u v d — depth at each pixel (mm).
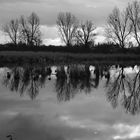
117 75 34594
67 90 22922
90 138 10633
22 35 83688
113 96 20922
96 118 13898
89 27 82188
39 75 30953
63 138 10461
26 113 14320
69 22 83500
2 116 13594
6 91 21547
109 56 52594
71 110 15516
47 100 18297
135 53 61406
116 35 67688
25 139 10141
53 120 13086
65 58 46969
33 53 51688
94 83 27328
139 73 37375
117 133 11328
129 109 16406
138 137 10938
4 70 35844
